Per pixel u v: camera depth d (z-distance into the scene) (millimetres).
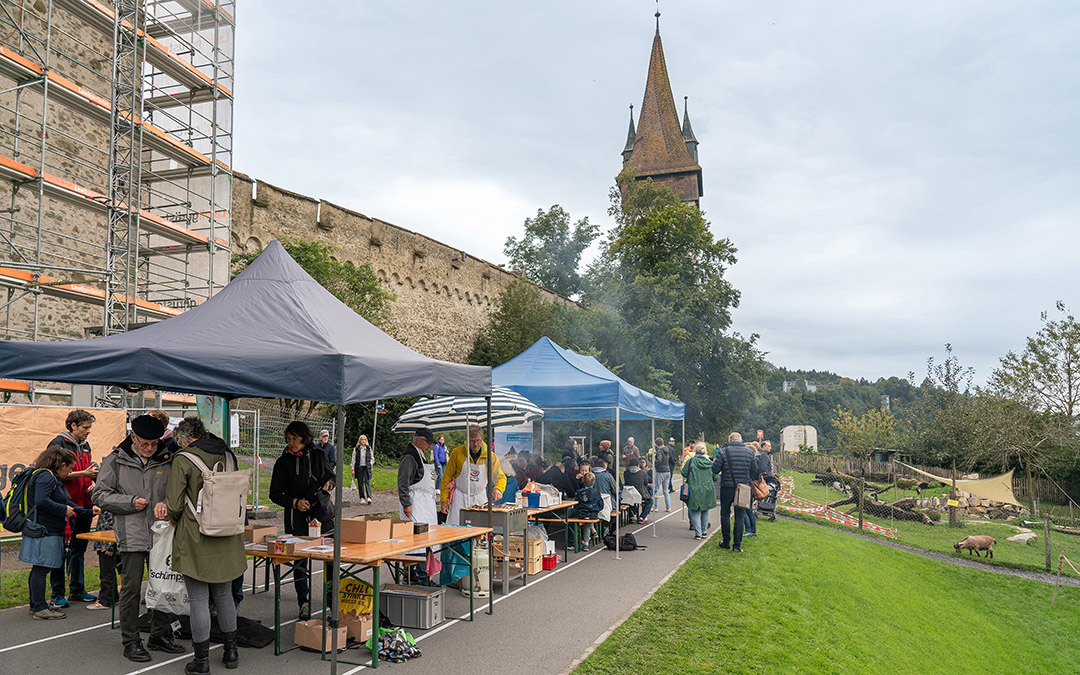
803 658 7258
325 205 28516
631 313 43156
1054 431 30953
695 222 45000
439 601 7051
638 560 10750
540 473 12312
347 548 6098
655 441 17500
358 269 26422
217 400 8312
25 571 8891
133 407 15211
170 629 6000
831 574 11453
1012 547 20984
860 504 19500
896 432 51438
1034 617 14547
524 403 10117
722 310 43719
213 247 18859
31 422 10883
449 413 9672
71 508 6887
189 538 5219
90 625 6633
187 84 19891
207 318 6250
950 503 24766
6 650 5891
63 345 5645
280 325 6105
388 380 6004
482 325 39656
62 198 15594
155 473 5762
